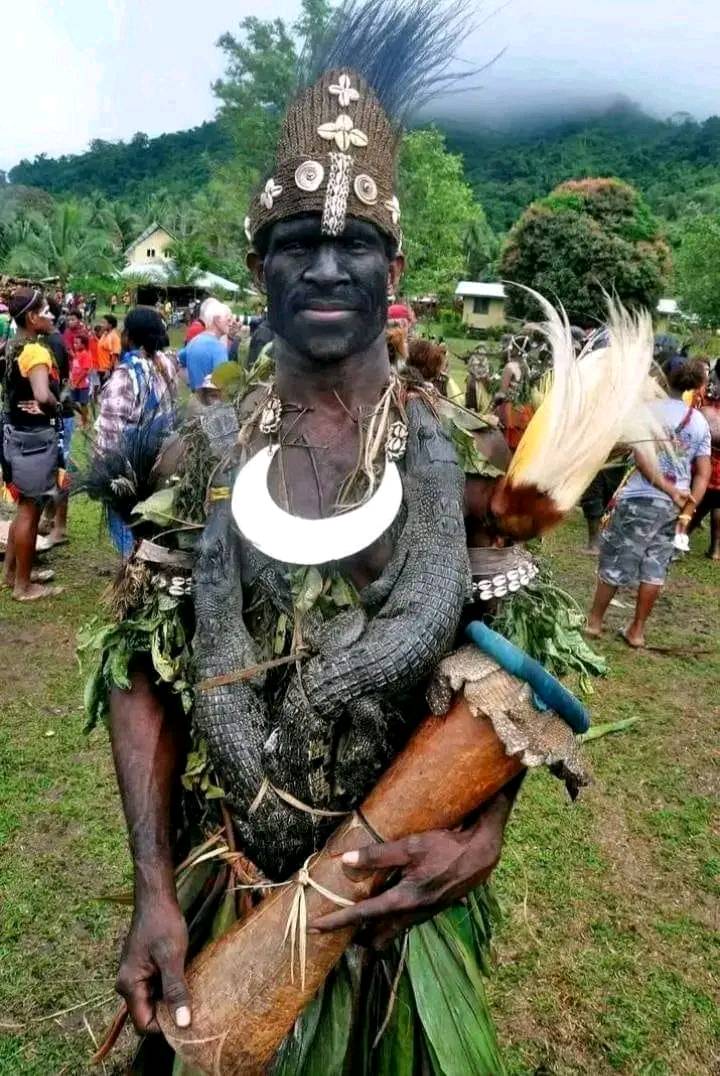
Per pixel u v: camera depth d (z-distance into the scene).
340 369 1.43
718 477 7.14
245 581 1.42
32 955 2.76
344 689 1.30
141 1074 1.69
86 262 48.88
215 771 1.49
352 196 1.34
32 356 5.14
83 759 3.84
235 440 1.46
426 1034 1.58
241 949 1.34
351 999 1.57
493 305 39.44
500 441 1.52
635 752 4.12
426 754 1.34
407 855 1.31
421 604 1.30
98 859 3.20
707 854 3.40
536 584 1.53
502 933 2.92
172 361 4.54
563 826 3.51
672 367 5.19
